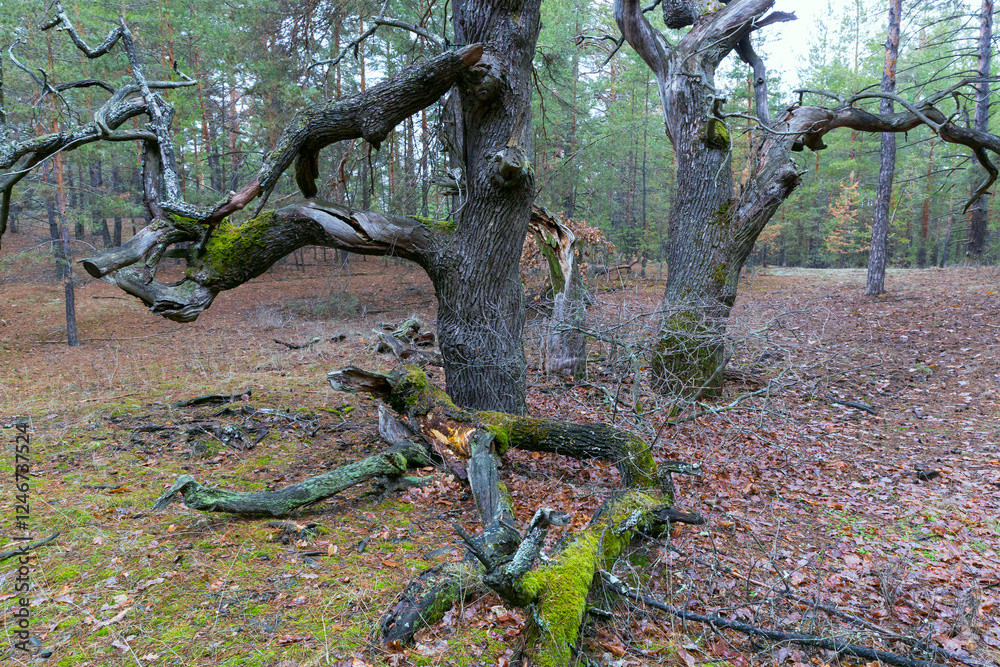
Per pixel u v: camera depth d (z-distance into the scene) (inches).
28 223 1048.8
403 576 139.9
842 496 214.2
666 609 131.6
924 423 294.7
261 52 392.2
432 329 511.8
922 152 1079.6
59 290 775.7
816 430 282.5
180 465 211.8
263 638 113.0
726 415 289.6
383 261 984.3
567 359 358.6
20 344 543.2
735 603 139.3
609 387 340.5
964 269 733.9
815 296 648.4
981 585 155.4
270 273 909.2
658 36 366.3
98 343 552.1
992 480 224.8
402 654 110.9
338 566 144.2
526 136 226.8
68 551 145.5
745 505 202.8
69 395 314.3
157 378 360.8
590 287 474.0
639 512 155.3
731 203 339.0
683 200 348.8
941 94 335.0
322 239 223.0
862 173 1170.0
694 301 331.9
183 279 209.3
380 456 193.0
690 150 345.4
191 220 202.8
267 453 228.7
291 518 173.6
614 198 1196.5
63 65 496.4
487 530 143.6
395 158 377.7
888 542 178.7
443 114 236.5
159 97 212.2
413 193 319.0
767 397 249.6
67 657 105.7
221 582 133.7
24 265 789.2
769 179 333.4
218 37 557.0
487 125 219.1
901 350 417.7
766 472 234.4
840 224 1210.6
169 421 258.1
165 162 205.6
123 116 203.6
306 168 223.8
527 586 112.4
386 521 175.2
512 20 209.0
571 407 299.6
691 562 157.5
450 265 232.1
